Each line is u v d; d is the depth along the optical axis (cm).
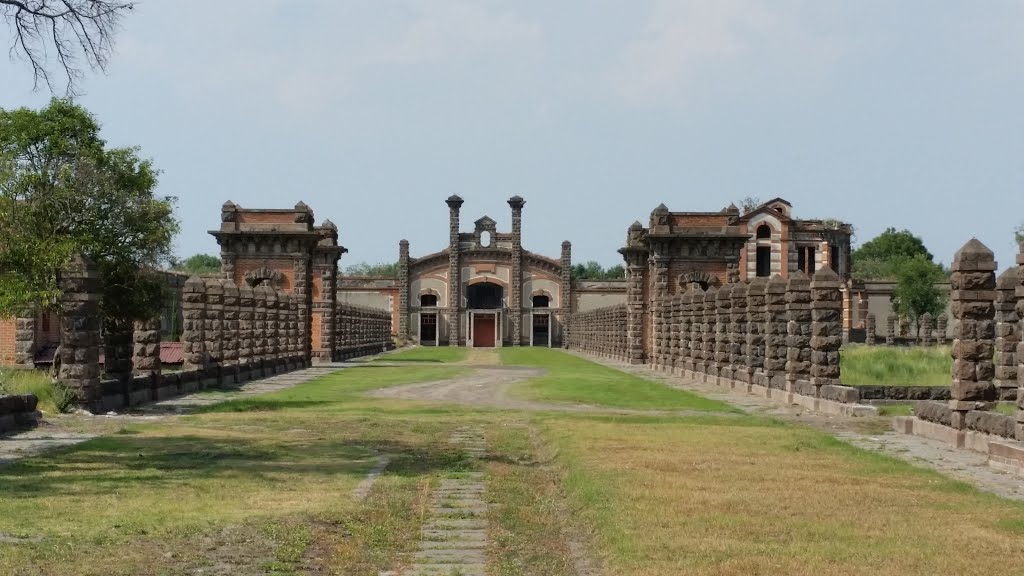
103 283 3625
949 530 1333
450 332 13275
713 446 2202
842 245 10712
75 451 2059
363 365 7131
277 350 5916
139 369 3753
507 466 2061
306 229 6869
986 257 2355
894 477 1791
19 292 3494
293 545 1273
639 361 7856
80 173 3809
